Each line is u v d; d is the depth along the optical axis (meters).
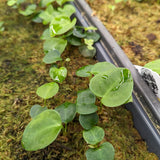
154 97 0.13
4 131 0.13
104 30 0.18
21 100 0.15
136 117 0.14
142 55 0.18
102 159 0.10
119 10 0.24
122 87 0.12
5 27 0.22
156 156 0.12
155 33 0.21
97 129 0.12
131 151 0.13
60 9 0.21
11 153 0.12
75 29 0.19
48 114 0.11
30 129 0.11
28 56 0.19
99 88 0.12
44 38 0.19
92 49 0.18
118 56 0.16
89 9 0.21
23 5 0.26
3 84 0.16
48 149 0.12
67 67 0.18
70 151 0.12
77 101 0.13
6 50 0.20
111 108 0.15
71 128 0.14
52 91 0.13
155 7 0.24
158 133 0.12
